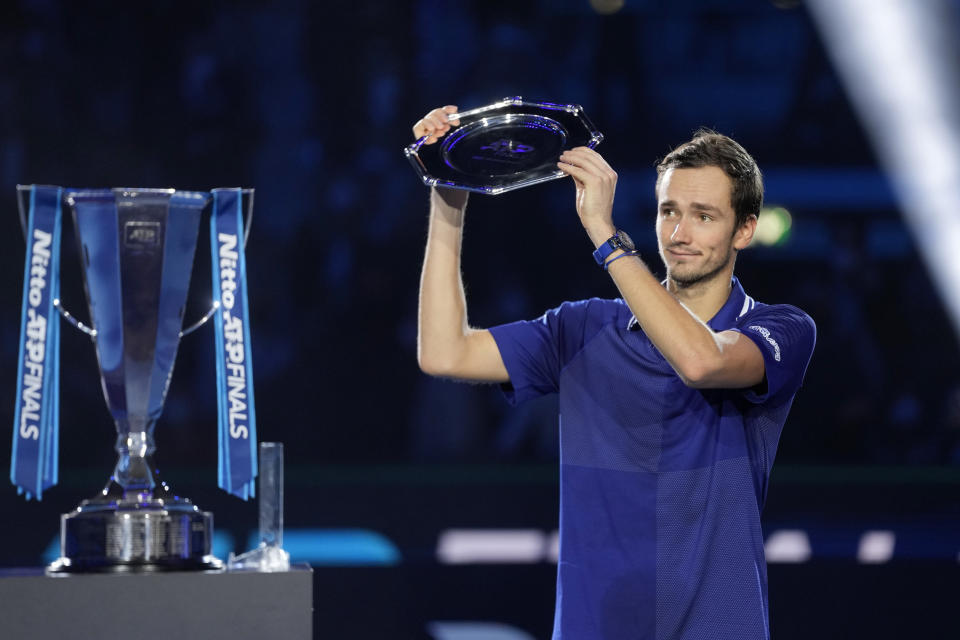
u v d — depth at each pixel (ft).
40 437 26.81
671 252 29.86
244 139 130.11
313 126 131.44
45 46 126.82
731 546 28.94
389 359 119.55
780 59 138.92
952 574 62.08
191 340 111.75
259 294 123.34
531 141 28.04
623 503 29.50
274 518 27.96
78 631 23.99
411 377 118.83
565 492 30.40
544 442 107.65
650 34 138.72
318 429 117.60
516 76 134.51
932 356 123.13
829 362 118.21
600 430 30.12
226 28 130.62
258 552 27.04
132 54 128.47
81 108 127.44
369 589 58.70
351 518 74.74
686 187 29.55
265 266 124.57
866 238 135.13
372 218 128.57
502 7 135.95
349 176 130.41
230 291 27.43
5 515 74.33
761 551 29.35
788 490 85.10
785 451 115.24
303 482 86.79
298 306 123.03
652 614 28.91
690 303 30.60
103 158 127.34
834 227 134.92
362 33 132.46
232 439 27.27
